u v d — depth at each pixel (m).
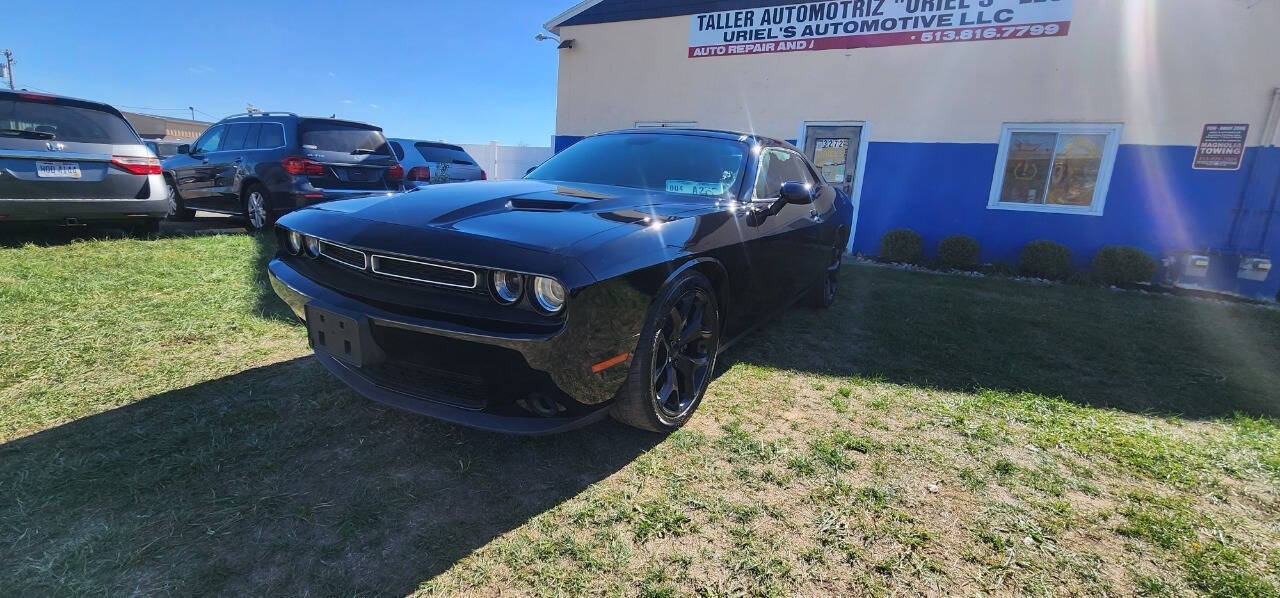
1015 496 2.18
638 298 2.08
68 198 5.24
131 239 5.95
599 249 1.98
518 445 2.35
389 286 2.07
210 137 7.66
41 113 5.15
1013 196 8.13
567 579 1.65
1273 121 6.70
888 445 2.52
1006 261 8.20
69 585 1.51
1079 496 2.20
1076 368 3.69
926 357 3.77
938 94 8.25
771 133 9.45
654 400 2.32
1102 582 1.75
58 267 4.56
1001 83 7.88
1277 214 6.81
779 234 3.34
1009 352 3.96
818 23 8.80
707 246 2.53
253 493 1.94
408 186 8.71
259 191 6.85
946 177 8.39
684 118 10.09
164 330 3.40
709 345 2.73
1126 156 7.41
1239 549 1.92
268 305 3.96
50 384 2.65
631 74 10.40
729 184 3.14
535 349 1.81
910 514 2.04
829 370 3.44
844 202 5.18
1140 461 2.46
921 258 8.34
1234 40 6.74
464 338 1.86
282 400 2.60
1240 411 3.06
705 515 1.97
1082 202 7.78
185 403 2.53
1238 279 6.95
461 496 2.00
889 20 8.34
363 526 1.82
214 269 4.82
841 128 9.00
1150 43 7.09
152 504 1.85
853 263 8.30
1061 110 7.63
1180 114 7.09
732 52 9.51
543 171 3.49
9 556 1.59
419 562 1.69
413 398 2.14
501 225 2.09
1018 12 7.62
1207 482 2.33
